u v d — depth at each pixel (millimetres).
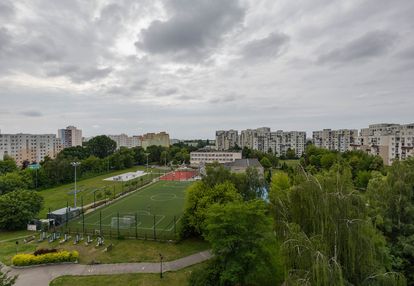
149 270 28266
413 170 29438
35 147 149625
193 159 153625
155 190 76000
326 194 15953
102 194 68125
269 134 186250
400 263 22828
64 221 46125
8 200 41938
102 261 30453
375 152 110750
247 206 23156
